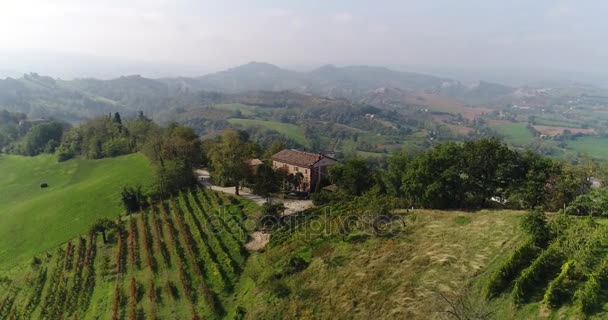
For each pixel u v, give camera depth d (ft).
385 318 111.65
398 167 213.46
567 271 95.66
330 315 121.39
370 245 152.76
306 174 272.31
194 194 266.98
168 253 190.90
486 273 116.06
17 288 192.34
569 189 162.61
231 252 181.16
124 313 153.07
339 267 143.02
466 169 188.03
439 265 127.03
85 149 460.14
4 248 239.91
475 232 145.28
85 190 308.60
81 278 185.88
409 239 151.23
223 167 260.42
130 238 211.61
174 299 155.94
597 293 86.84
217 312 143.84
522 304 95.35
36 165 458.91
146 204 262.26
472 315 95.04
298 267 150.71
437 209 185.16
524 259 113.91
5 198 369.50
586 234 108.27
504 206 181.57
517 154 184.34
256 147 383.04
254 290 147.74
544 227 123.85
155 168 293.84
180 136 352.28
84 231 238.27
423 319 105.19
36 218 272.92
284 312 129.90
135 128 458.91
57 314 164.66
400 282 124.36
